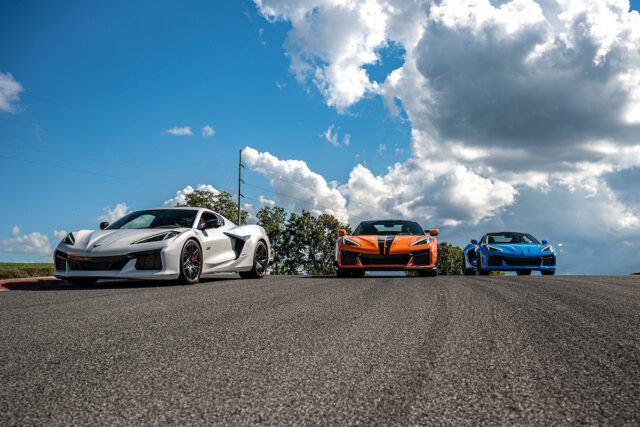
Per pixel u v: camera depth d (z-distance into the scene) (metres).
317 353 1.77
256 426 1.05
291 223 61.22
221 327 2.34
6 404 1.23
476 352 1.77
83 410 1.18
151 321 2.53
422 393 1.28
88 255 5.02
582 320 2.48
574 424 1.06
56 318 2.64
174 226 5.79
